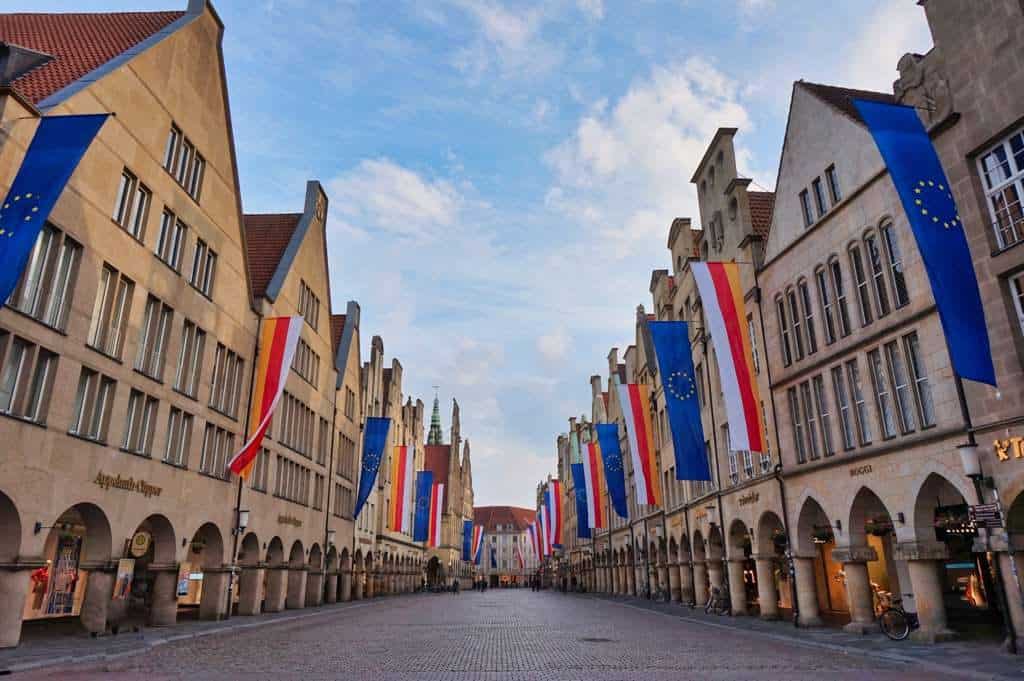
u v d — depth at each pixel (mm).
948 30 17109
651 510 49438
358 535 55688
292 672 14273
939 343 17422
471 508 133250
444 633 24203
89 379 20375
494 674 13992
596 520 50750
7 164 16484
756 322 27484
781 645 19266
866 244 20641
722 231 31516
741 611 29781
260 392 32312
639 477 34812
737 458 30344
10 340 16953
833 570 29594
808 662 15492
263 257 39594
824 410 23125
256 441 28344
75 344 19281
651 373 47750
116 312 21938
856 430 20984
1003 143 15938
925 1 17844
